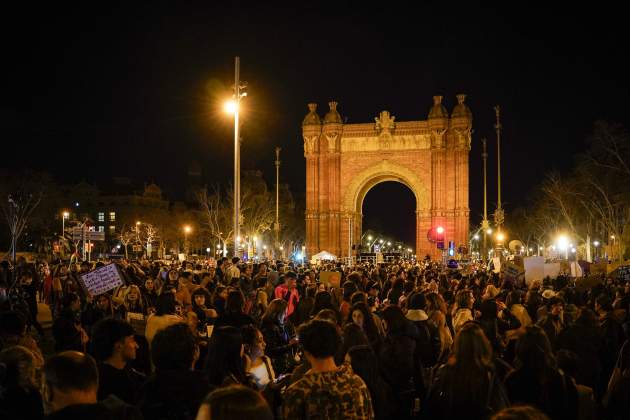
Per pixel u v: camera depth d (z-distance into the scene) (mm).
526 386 8188
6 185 94250
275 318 14836
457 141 85125
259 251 123750
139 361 12305
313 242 88250
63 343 11484
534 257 30094
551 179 95312
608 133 67625
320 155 89375
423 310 14422
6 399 7891
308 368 10297
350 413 6965
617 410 8961
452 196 84938
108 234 147000
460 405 7965
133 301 17578
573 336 12375
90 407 5582
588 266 42062
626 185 70875
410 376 10906
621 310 16266
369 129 88000
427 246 85250
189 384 7180
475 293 23625
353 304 14312
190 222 142500
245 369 9633
